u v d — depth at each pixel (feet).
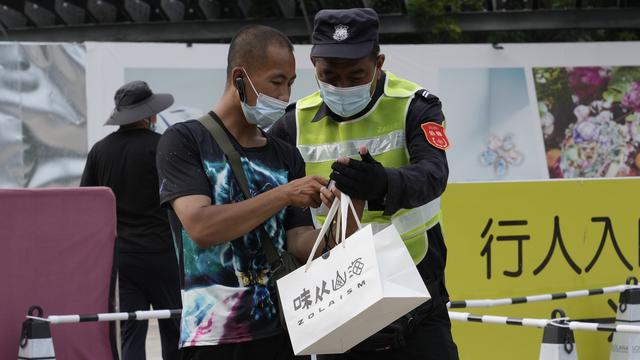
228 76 21.91
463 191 39.60
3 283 31.63
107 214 33.24
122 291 43.16
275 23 78.13
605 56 70.79
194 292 21.38
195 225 20.68
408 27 77.05
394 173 21.89
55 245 32.48
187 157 21.42
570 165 70.79
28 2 79.97
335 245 21.59
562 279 40.68
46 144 64.39
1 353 31.48
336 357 25.54
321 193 20.90
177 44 66.08
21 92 63.87
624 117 71.20
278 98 21.58
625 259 41.45
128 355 42.83
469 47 68.90
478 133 69.41
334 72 23.43
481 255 39.83
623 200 41.37
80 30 79.71
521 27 76.28
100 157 43.91
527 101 69.67
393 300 19.35
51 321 31.48
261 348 21.49
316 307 20.20
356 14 23.26
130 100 44.19
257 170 21.94
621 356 39.06
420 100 25.16
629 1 76.54
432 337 25.36
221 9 79.00
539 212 40.40
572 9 75.77
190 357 21.74
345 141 25.39
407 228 25.32
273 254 21.52
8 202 31.81
